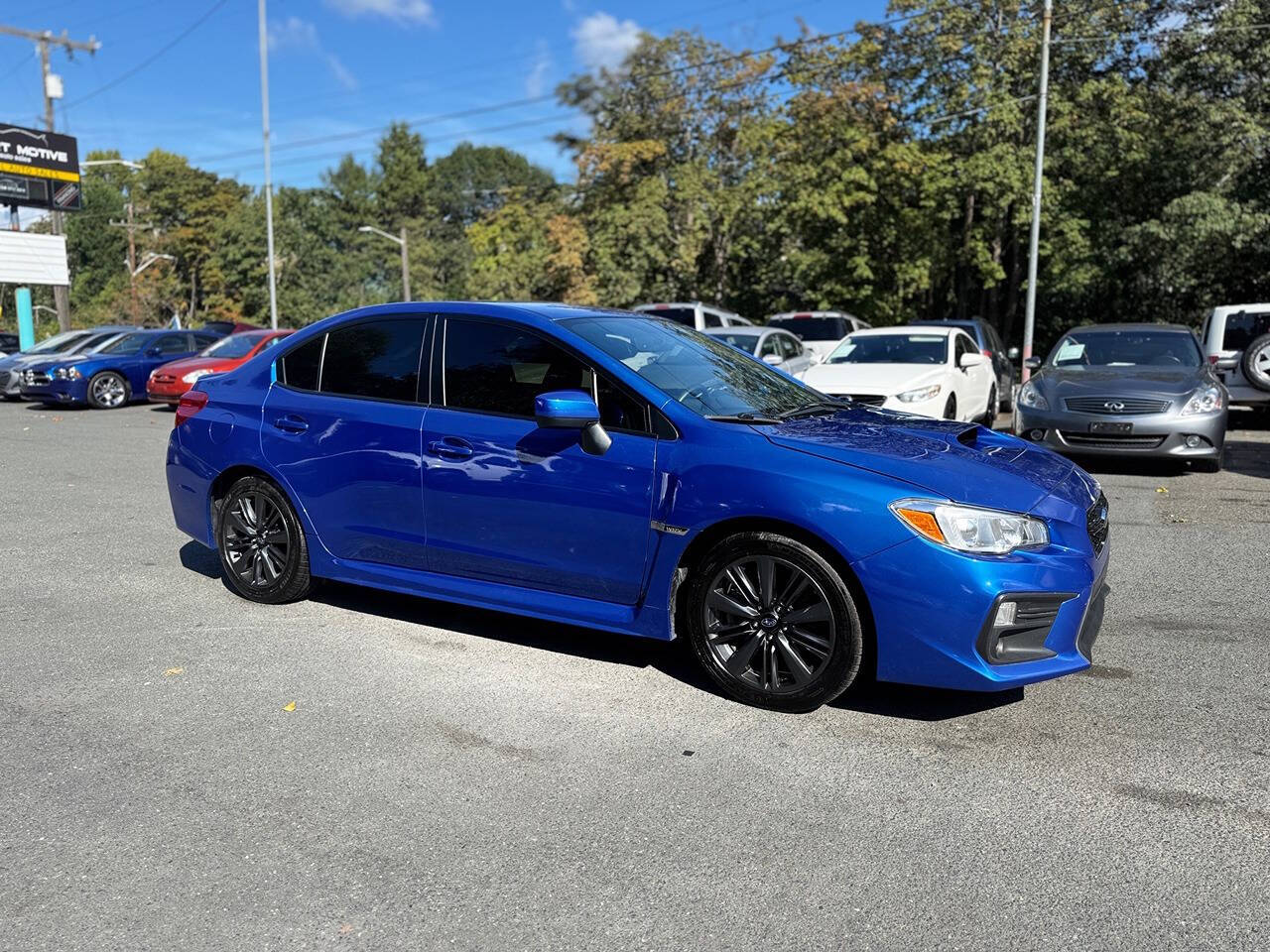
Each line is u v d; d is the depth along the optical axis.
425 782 3.28
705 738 3.61
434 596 4.56
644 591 4.00
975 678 3.49
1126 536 6.84
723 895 2.63
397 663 4.38
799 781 3.28
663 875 2.73
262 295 65.94
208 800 3.16
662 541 3.92
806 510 3.61
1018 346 34.56
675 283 36.72
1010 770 3.36
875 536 3.53
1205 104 25.84
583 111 37.41
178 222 78.56
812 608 3.70
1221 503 8.01
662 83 37.16
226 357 15.77
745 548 3.78
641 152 35.97
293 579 5.07
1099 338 10.86
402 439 4.51
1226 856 2.81
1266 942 2.42
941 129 28.70
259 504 5.13
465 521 4.36
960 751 3.51
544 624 4.93
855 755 3.48
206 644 4.64
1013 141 28.05
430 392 4.54
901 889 2.66
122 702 3.95
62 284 31.86
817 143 29.19
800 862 2.79
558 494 4.10
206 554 6.32
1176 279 27.66
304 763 3.42
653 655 4.47
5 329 73.94
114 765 3.41
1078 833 2.95
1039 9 27.28
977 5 27.98
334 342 4.91
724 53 37.19
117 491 8.62
